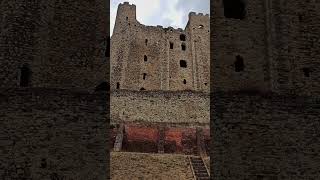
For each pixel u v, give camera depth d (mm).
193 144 66688
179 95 82875
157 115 81562
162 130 70938
